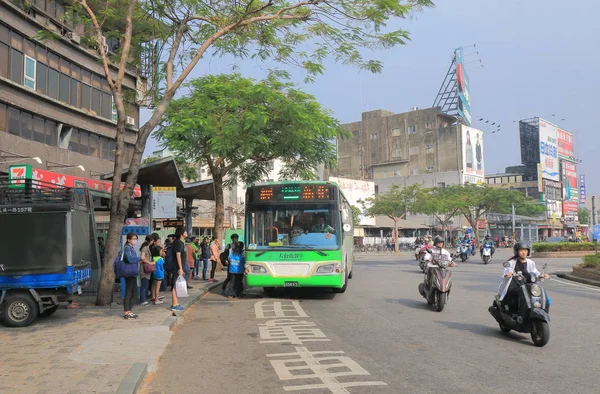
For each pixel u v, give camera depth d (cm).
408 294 1475
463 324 977
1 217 987
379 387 570
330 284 1335
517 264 849
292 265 1335
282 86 1847
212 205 5634
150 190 1759
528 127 9056
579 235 7319
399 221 7019
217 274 2252
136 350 732
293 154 2114
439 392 551
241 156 2142
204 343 816
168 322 962
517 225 7394
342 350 756
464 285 1705
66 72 2473
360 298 1385
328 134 1844
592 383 584
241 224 5756
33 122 2252
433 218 7788
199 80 1878
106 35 1359
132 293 1023
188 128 1603
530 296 794
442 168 7844
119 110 1224
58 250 985
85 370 621
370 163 8588
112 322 970
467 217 6562
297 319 1042
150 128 1214
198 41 1395
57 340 807
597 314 1093
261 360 701
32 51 2228
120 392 533
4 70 2052
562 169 9394
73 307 1169
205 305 1283
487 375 618
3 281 957
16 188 1018
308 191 1381
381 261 3519
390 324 978
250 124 1556
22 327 938
